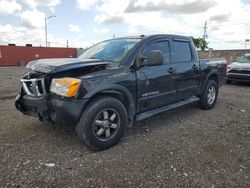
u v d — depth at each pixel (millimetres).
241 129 4922
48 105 3691
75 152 3764
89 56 4742
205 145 4090
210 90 6398
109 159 3561
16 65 35000
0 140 4168
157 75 4621
